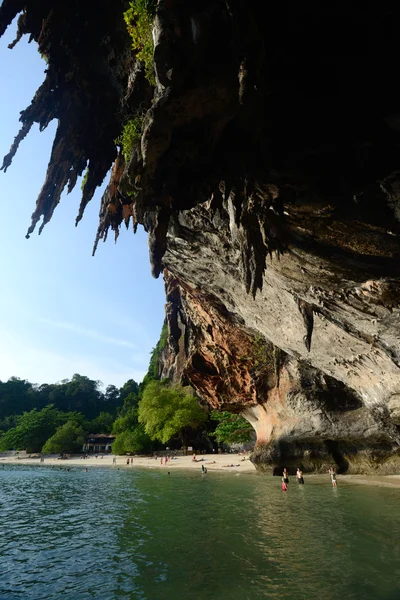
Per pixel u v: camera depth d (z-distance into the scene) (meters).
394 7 5.57
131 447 63.97
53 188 9.67
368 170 8.02
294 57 6.25
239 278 17.00
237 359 30.59
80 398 115.06
